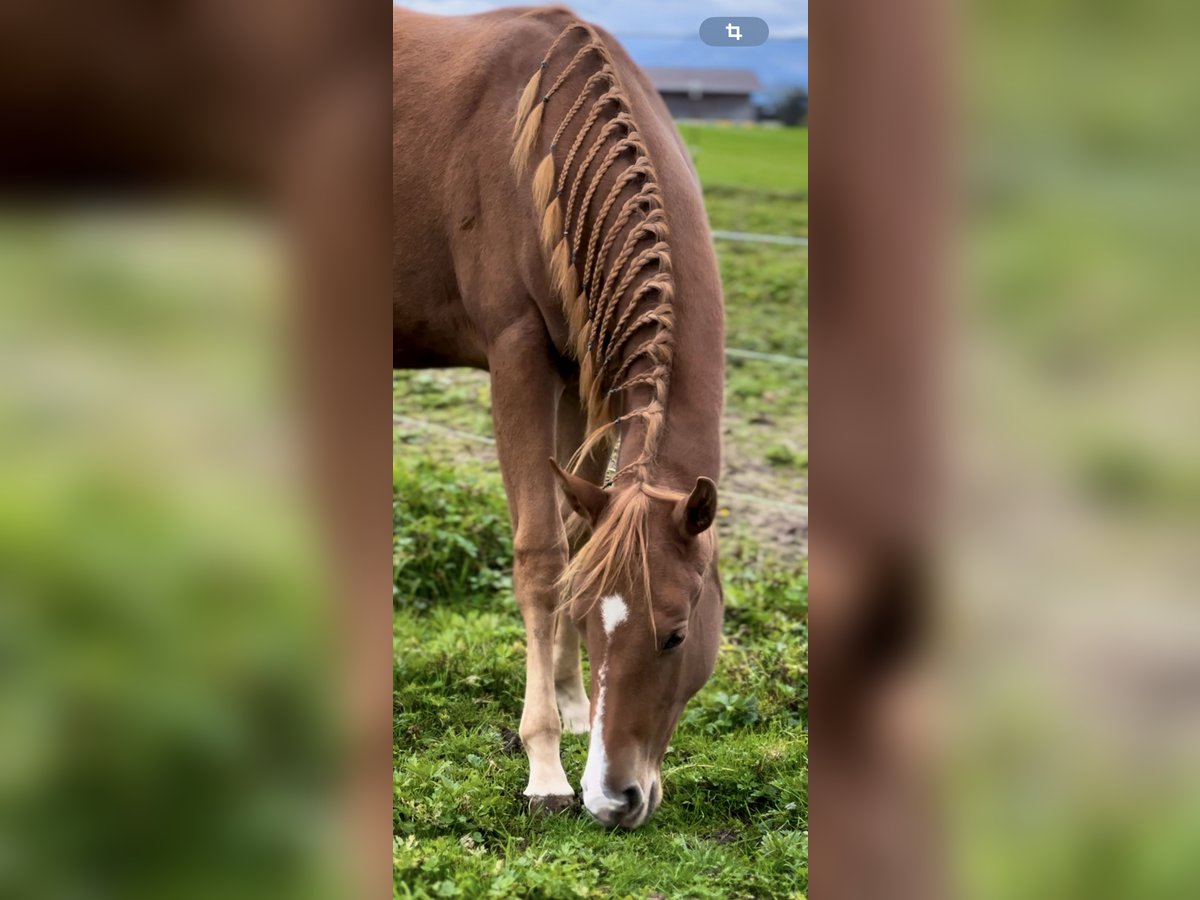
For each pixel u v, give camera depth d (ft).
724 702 13.12
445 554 15.61
